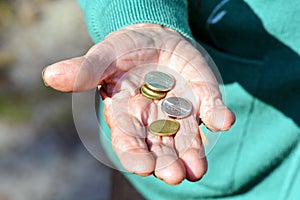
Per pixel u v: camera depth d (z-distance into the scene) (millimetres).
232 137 656
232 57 644
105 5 571
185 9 592
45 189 1019
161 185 682
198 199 686
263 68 638
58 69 486
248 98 644
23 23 1398
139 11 549
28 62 1273
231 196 684
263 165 658
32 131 1111
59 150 1086
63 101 1174
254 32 631
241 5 625
